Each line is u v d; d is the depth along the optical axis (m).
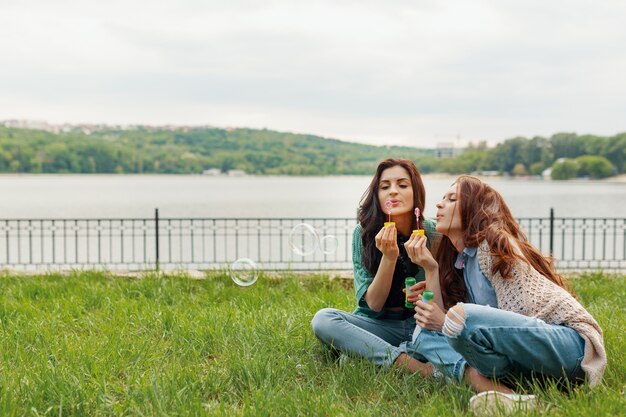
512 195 54.56
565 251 20.33
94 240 24.28
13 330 4.73
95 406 3.30
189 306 5.91
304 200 46.91
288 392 3.40
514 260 3.37
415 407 3.27
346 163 140.38
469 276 3.60
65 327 5.08
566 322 3.27
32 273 8.38
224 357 4.17
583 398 3.11
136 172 143.12
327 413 3.14
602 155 102.12
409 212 4.00
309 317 5.05
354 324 4.07
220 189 75.62
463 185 3.65
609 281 7.81
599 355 3.24
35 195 57.56
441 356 3.58
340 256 18.09
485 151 106.25
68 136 143.12
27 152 140.38
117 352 4.14
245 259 6.53
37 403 3.29
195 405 3.17
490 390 3.32
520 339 3.13
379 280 3.84
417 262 3.71
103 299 6.09
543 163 103.69
